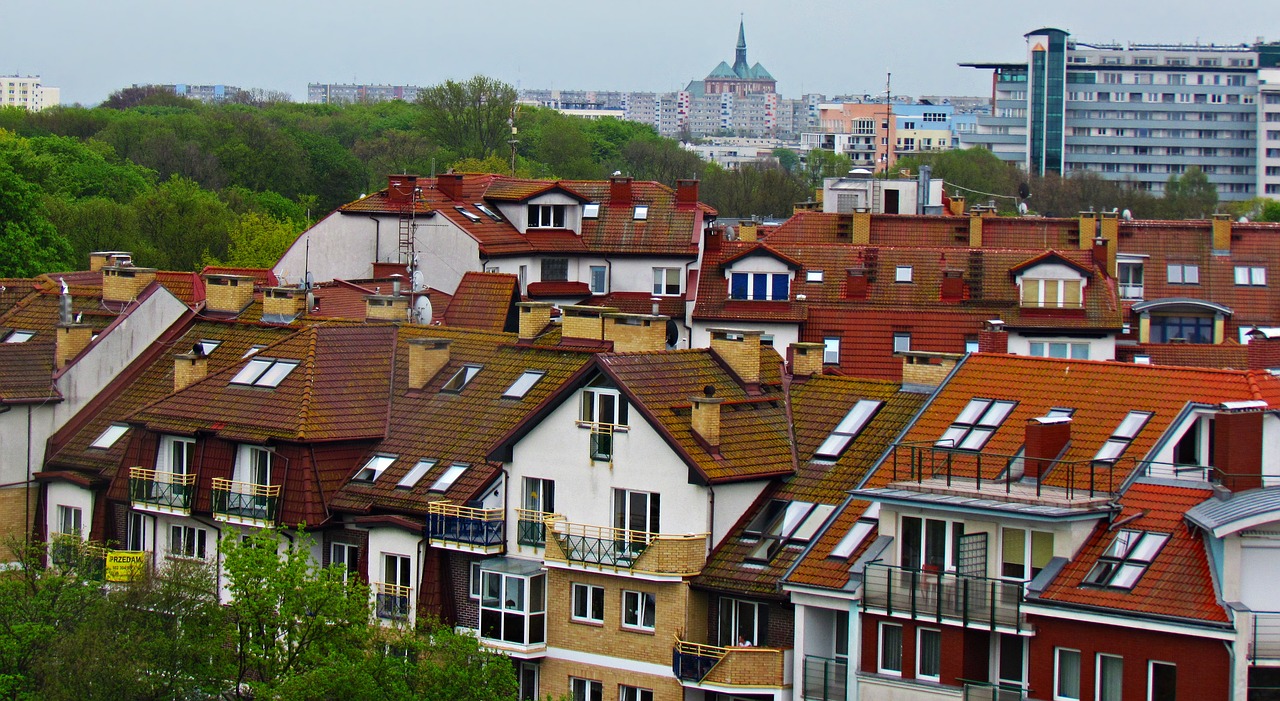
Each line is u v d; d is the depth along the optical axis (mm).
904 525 126312
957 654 121688
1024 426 131750
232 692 140125
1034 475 126125
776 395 148125
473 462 148750
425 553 146125
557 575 141375
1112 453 125688
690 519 136375
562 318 168875
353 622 134250
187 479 157875
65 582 146875
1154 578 115125
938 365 144125
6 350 172375
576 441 142000
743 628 135125
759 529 137500
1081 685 116062
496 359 160125
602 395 142000
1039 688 117938
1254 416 121375
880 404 144250
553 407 143000
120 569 158375
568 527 140750
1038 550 120812
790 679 130750
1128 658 114250
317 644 132500
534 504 145125
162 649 134500
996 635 121812
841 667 127750
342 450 153875
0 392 168375
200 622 136750
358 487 152000
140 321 178125
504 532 145125
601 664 139000
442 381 159625
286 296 182625
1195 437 125312
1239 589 112688
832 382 148500
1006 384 136750
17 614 142000
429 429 154625
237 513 153625
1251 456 121188
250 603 132250
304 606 133000
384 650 136000
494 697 127500
